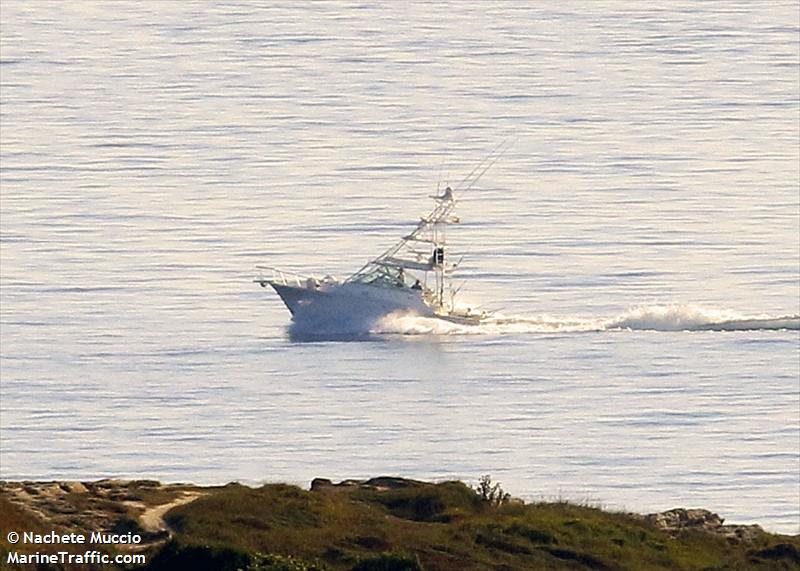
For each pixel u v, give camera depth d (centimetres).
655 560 18325
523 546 18062
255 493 18125
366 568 16988
